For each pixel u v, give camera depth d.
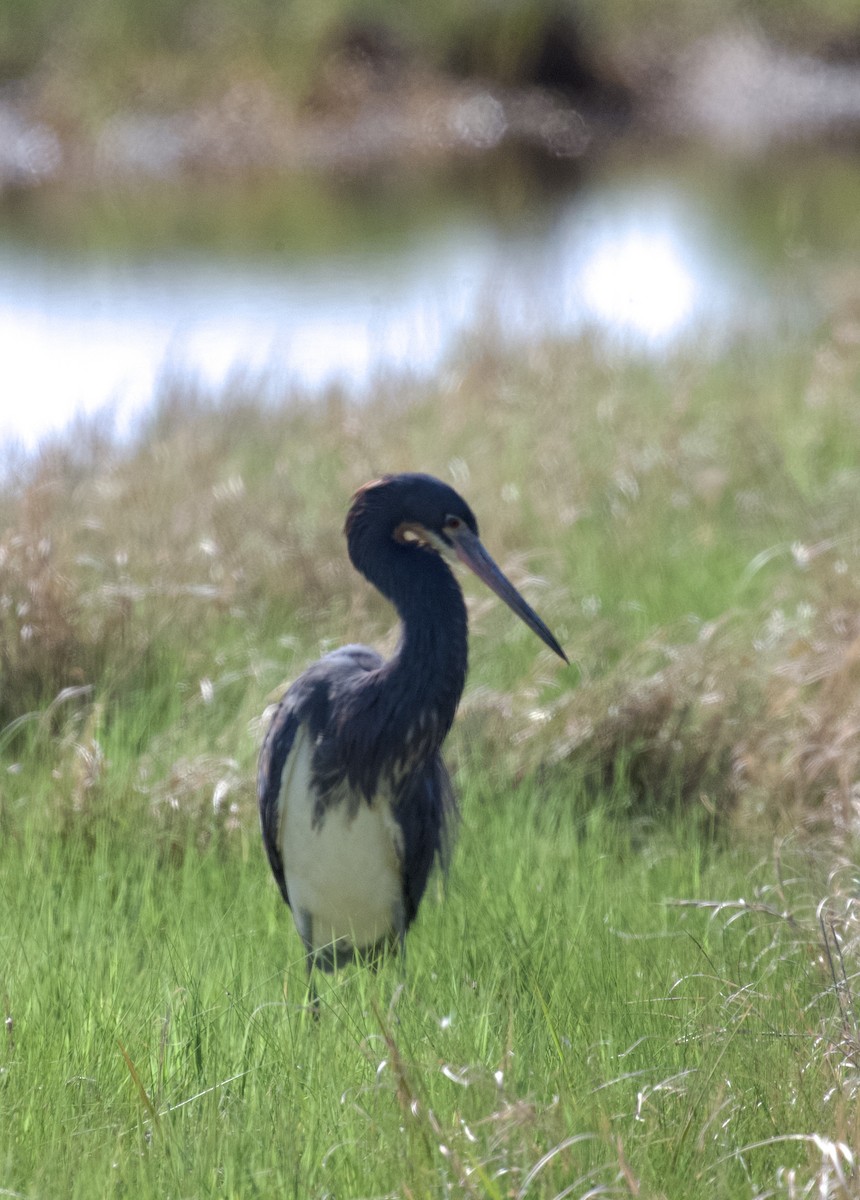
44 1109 5.95
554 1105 5.64
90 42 41.69
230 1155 5.58
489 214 33.03
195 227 32.12
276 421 17.95
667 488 15.02
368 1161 5.61
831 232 28.77
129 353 22.28
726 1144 5.67
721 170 38.88
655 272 26.12
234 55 42.97
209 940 7.59
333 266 28.02
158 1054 6.39
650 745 9.95
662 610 12.27
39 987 6.93
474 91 45.41
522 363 19.59
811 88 48.78
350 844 7.69
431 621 7.51
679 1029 6.59
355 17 44.72
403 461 15.23
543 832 9.21
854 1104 5.78
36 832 8.92
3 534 11.95
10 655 10.81
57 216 33.31
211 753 9.77
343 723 7.54
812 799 9.37
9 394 20.05
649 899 8.30
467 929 7.91
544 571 13.14
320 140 41.38
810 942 7.04
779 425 16.88
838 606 11.23
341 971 7.92
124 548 12.47
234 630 11.70
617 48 48.19
